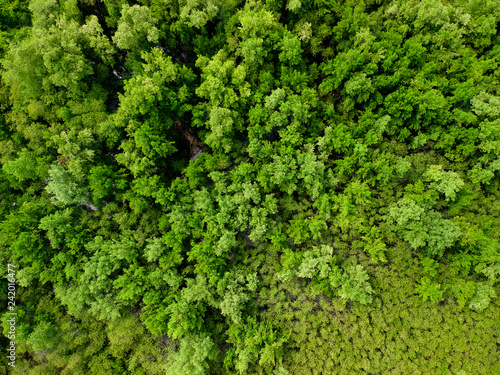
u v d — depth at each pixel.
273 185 31.50
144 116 30.39
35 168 30.06
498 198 30.95
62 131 29.64
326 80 31.55
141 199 30.50
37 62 28.05
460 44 30.78
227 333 30.78
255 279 31.16
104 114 30.38
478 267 29.33
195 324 29.56
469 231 29.42
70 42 27.58
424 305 30.64
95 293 29.25
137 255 30.75
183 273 31.03
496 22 31.00
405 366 29.78
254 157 31.58
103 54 30.09
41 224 28.81
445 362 29.64
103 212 31.56
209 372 30.94
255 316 31.11
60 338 29.64
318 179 31.05
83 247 30.81
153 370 29.92
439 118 30.47
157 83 28.83
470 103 30.78
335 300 30.98
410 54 30.03
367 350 30.66
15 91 30.42
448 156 30.78
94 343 30.12
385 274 31.12
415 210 29.25
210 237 30.36
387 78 30.25
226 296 29.81
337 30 30.81
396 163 31.38
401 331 30.39
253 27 29.02
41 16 29.28
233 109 31.17
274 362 28.36
